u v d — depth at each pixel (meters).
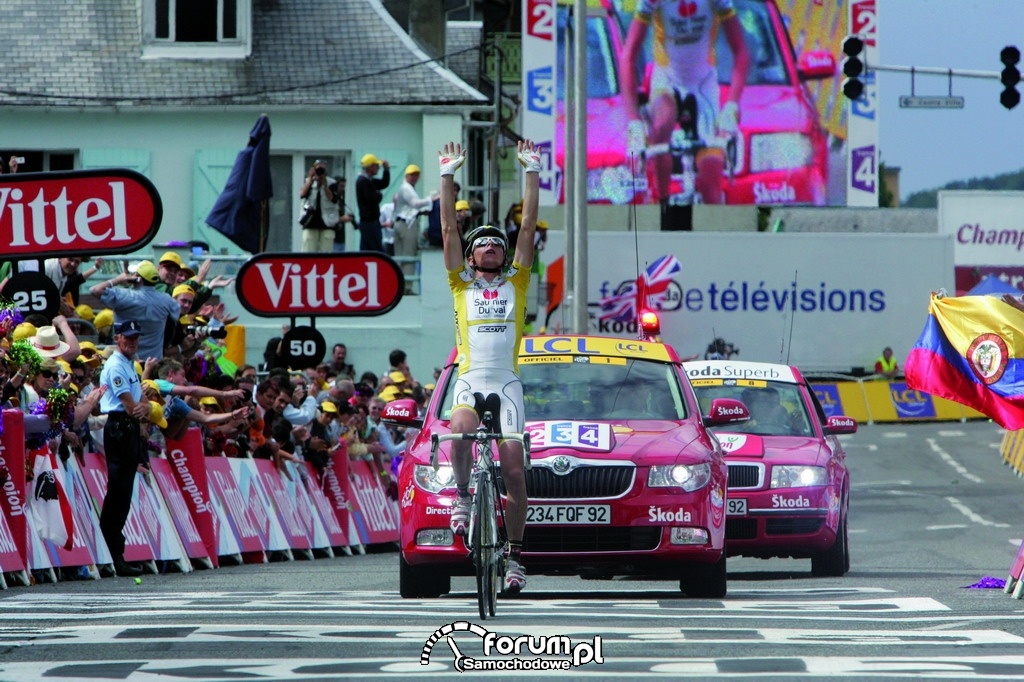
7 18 122.06
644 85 189.12
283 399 67.75
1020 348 44.34
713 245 153.75
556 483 40.28
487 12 196.38
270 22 124.00
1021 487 114.81
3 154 119.75
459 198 124.56
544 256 150.50
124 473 50.75
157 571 54.06
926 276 159.00
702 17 189.50
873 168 190.50
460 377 34.81
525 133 187.62
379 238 95.69
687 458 40.97
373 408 79.81
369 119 121.81
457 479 33.72
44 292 52.72
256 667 25.89
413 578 41.31
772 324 155.50
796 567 60.56
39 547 47.28
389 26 124.88
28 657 27.28
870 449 147.00
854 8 189.75
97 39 121.94
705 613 35.59
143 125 120.50
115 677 24.70
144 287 61.22
